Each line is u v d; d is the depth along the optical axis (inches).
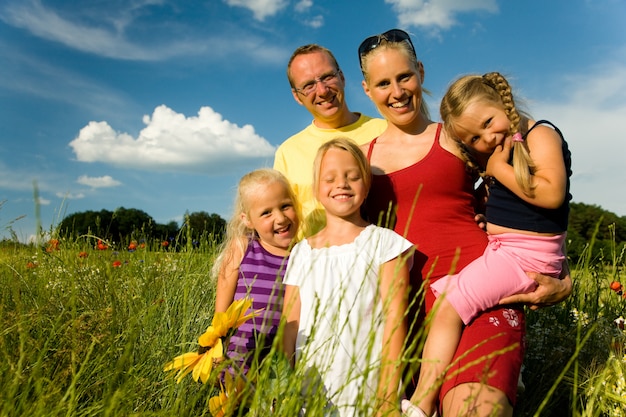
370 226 103.8
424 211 105.4
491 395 82.0
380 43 110.5
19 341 95.1
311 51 142.2
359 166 104.9
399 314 91.7
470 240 102.8
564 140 99.0
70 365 83.8
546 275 97.4
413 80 109.6
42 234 150.0
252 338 106.7
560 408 113.2
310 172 137.9
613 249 165.5
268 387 79.0
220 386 95.5
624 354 112.9
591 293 159.2
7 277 138.2
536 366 121.6
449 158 106.8
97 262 151.9
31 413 73.0
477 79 103.3
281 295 110.4
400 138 115.0
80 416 84.7
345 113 146.6
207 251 211.8
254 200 115.1
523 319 96.8
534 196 94.6
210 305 158.2
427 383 88.3
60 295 127.4
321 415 67.5
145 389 98.3
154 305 103.8
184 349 123.2
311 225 125.9
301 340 97.2
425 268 102.1
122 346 103.5
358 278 96.8
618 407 96.9
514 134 97.1
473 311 92.7
